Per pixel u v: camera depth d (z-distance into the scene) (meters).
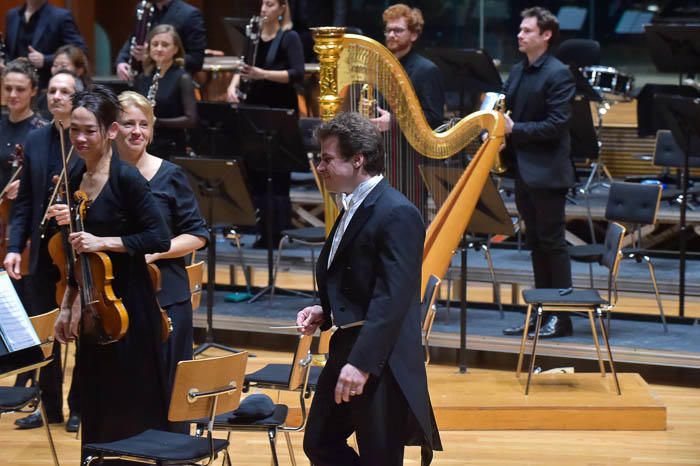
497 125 18.16
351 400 11.15
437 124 20.22
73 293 12.94
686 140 21.19
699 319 21.62
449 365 20.83
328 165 11.20
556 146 19.92
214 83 30.38
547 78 19.80
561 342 19.88
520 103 20.17
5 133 18.53
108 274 12.16
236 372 11.86
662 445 16.64
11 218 15.97
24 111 18.50
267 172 23.64
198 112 23.17
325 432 11.55
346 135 11.10
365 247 11.06
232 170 19.88
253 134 22.52
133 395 12.56
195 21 25.00
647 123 27.62
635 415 17.38
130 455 11.18
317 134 11.35
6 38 26.41
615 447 16.58
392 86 16.80
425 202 18.33
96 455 11.43
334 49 16.34
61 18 26.12
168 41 22.55
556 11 34.84
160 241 12.37
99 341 12.34
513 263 23.52
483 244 22.05
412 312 11.23
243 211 20.39
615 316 22.17
